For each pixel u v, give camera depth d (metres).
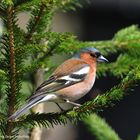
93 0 22.25
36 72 10.91
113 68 11.43
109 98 8.31
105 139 10.31
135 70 8.23
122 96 8.32
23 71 8.33
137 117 23.64
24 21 19.11
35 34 8.88
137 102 23.56
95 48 11.66
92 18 23.38
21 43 8.46
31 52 8.49
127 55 11.37
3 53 8.20
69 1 10.80
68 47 10.07
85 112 8.52
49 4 8.80
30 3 8.21
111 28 23.44
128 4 22.33
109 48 11.12
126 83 8.23
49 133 11.66
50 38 8.95
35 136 10.16
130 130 23.78
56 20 23.45
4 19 8.10
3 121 8.27
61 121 8.54
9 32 8.06
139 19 22.89
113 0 22.30
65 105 19.48
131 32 11.31
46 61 9.84
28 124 8.95
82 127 23.64
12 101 8.40
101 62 12.52
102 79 23.20
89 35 23.67
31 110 10.80
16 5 8.06
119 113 23.70
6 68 8.25
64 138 23.36
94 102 8.42
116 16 22.92
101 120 10.55
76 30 23.69
